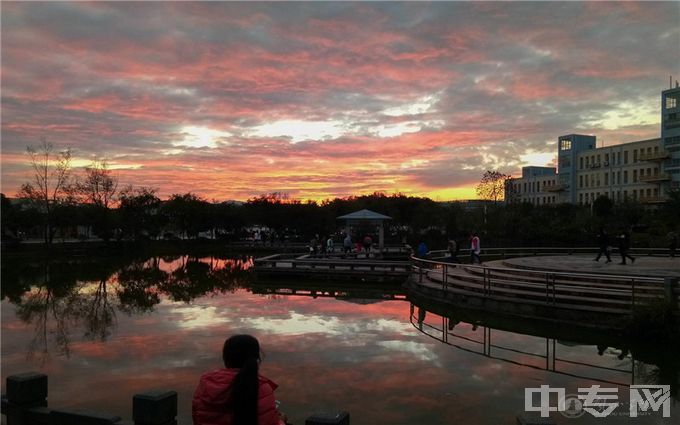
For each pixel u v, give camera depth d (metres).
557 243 43.66
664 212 53.09
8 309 17.92
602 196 68.12
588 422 7.25
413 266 23.33
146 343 12.26
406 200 63.59
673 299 12.03
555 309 13.97
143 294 21.94
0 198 49.84
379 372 9.64
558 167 100.19
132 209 57.88
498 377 9.34
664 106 76.44
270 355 10.90
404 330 13.73
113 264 39.19
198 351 11.40
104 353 11.30
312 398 8.15
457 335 13.12
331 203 69.75
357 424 7.07
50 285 25.22
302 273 28.17
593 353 11.22
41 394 6.09
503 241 46.09
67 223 51.81
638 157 81.12
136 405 5.61
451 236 54.56
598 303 14.04
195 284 25.97
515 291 15.98
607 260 23.58
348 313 16.72
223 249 60.28
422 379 9.20
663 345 11.59
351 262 27.30
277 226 65.19
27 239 64.25
